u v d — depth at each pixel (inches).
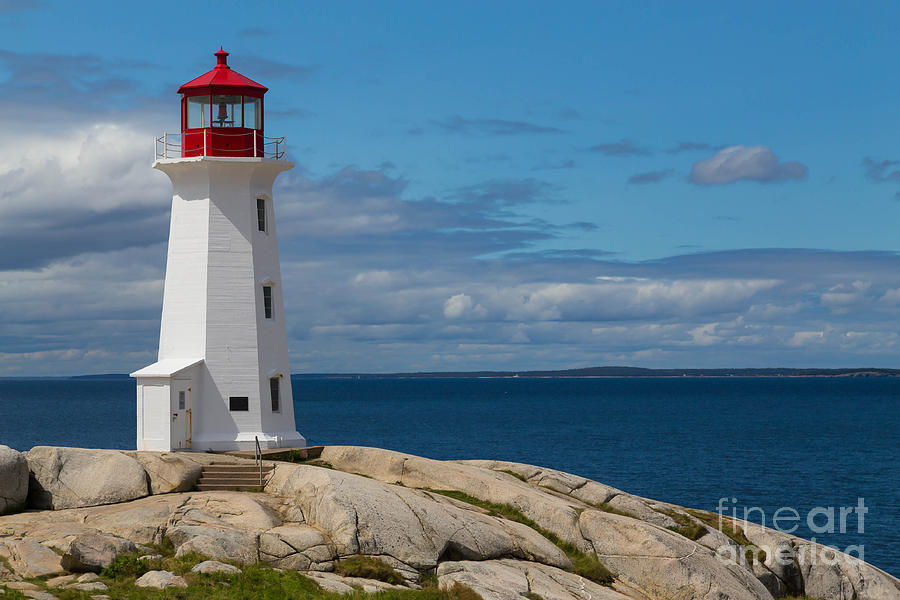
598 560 1412.4
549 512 1473.9
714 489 3073.3
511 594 1160.8
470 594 1138.0
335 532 1256.2
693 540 1566.2
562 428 5851.4
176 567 1143.6
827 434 5270.7
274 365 1840.6
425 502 1354.6
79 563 1128.2
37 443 4503.0
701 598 1348.4
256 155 1827.0
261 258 1841.8
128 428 5565.9
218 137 1814.7
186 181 1830.7
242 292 1808.6
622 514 1617.9
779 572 1581.0
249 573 1138.0
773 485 3164.4
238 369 1793.8
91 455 1491.1
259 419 1796.3
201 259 1801.2
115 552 1162.0
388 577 1207.6
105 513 1334.9
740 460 3895.2
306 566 1213.1
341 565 1221.1
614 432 5477.4
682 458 3981.3
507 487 1546.5
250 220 1828.2
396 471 1611.7
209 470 1525.6
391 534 1263.5
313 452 1706.4
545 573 1286.9
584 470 3570.4
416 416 7386.8
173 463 1497.3
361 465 1654.8
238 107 1834.4
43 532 1255.5
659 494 2979.8
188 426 1749.5
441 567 1240.8
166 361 1797.5
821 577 1587.1
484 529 1336.1
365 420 6835.6
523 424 6264.8
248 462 1561.3
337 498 1298.0
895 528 2426.2
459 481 1576.0
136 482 1451.8
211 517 1314.0
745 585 1441.9
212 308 1791.3
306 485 1378.0
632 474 3444.9
